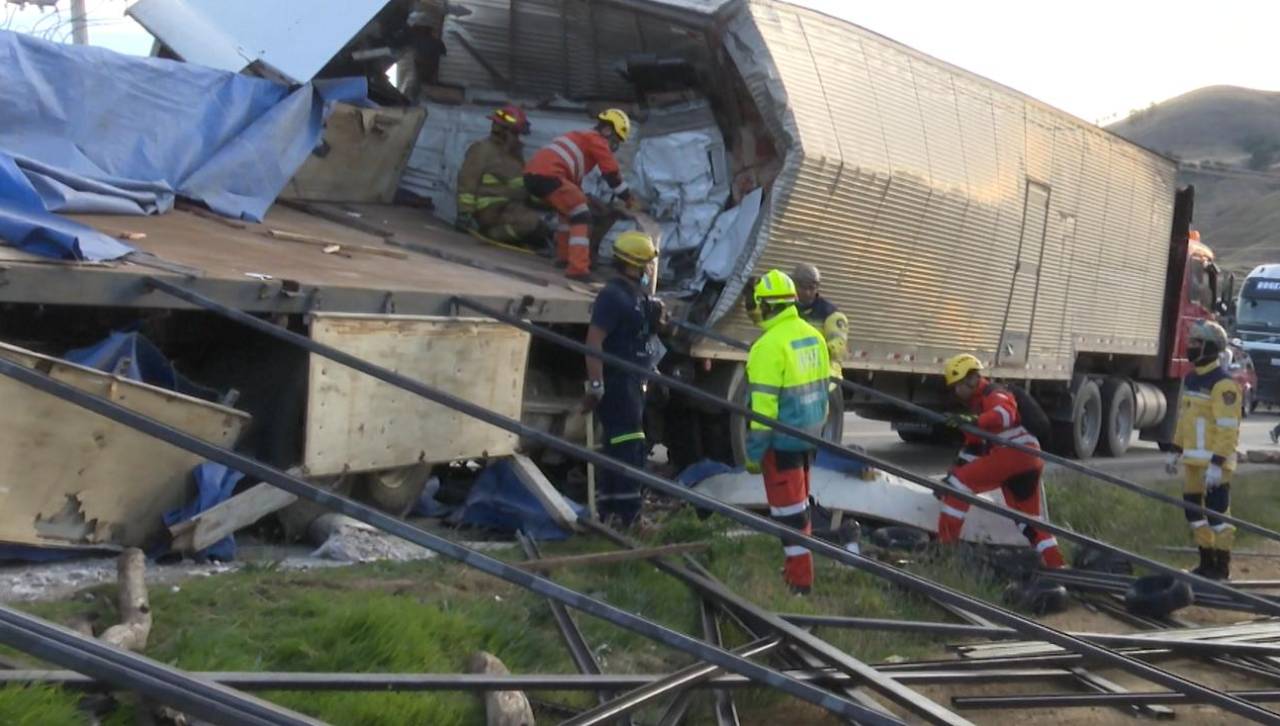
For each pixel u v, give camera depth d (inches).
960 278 516.7
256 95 373.1
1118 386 712.4
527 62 489.7
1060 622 301.3
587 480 346.3
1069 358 639.8
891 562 324.8
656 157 451.5
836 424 475.8
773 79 399.5
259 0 415.5
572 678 190.5
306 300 264.2
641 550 277.7
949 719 197.8
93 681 164.1
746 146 431.8
